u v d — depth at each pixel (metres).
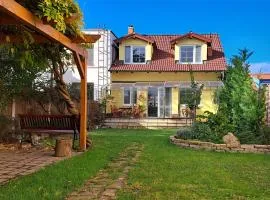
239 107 17.08
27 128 15.93
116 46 38.66
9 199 7.20
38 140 16.53
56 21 8.84
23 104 18.98
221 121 16.97
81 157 12.64
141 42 37.44
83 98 14.62
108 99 34.69
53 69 15.51
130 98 36.91
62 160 11.99
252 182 9.33
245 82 17.36
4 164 11.39
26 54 12.05
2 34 10.74
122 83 36.12
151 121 31.33
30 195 7.50
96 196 7.73
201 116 17.69
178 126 31.20
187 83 35.12
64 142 12.98
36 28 8.86
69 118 15.38
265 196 8.04
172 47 37.94
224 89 17.69
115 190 8.24
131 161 12.15
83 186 8.57
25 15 8.16
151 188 8.45
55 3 8.89
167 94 36.72
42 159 12.36
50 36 9.94
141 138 19.84
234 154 14.40
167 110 36.59
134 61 37.47
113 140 18.59
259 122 16.84
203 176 9.84
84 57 14.32
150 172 10.27
